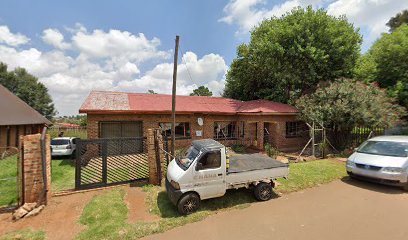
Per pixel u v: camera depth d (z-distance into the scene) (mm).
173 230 5145
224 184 6246
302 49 16094
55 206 6426
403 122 17172
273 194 7176
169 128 15672
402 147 7871
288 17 18453
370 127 12992
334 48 16562
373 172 7484
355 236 4742
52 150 14391
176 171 6125
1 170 10789
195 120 16250
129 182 8445
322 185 7992
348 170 8422
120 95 16547
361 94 12828
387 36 18562
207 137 16719
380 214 5734
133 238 4824
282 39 17375
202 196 6020
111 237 4805
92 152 13000
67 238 4820
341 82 14703
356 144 13688
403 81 16969
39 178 6387
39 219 5664
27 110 19156
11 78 40469
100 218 5594
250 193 7195
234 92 25781
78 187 7699
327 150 13289
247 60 22516
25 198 6219
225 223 5426
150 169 8250
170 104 16359
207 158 6094
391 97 15805
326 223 5320
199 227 5258
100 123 13602
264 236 4824
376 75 18125
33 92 43594
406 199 6672
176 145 15578
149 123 14734
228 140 17359
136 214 5934
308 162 10984
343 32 16859
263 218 5641
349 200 6648
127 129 14320
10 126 15898
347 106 12695
